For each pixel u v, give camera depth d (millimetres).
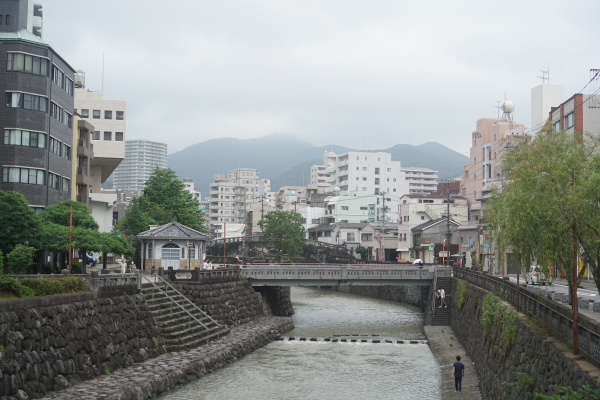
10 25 54219
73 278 30734
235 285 55625
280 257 99562
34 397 23781
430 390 33375
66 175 58875
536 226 21625
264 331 49531
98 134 87500
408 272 65875
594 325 17422
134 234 73312
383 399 31406
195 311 45031
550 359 20078
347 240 127125
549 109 83000
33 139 51531
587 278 58375
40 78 52219
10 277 26031
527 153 23484
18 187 50562
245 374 36562
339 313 73250
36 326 25109
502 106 104062
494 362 28594
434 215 111562
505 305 30594
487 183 91000
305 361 41469
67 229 44062
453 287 59969
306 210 155000
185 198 94500
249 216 173375
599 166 19922
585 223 20484
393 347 48000
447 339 49500
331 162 194750
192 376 33656
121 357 32250
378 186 171375
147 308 37969
